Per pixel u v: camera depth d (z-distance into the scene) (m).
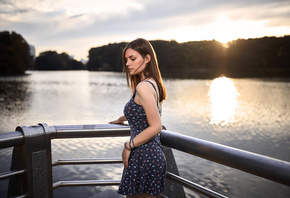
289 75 152.00
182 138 1.23
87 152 16.12
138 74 1.34
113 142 18.39
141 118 1.23
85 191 9.09
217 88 91.44
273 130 25.95
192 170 13.97
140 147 1.24
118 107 42.88
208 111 39.47
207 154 1.09
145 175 1.23
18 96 57.97
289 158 17.44
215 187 11.95
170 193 1.51
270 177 0.86
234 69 157.25
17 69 119.06
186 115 35.47
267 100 56.56
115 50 168.12
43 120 30.66
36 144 1.28
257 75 156.88
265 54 154.62
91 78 146.62
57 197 8.59
